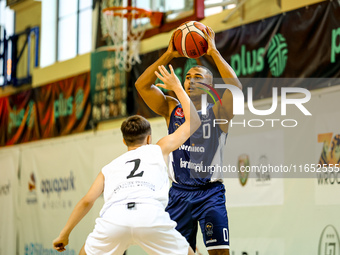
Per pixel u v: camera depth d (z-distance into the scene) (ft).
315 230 29.32
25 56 56.39
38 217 49.52
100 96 45.37
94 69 46.16
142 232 15.40
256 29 34.17
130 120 17.07
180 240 15.89
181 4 39.58
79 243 42.91
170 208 19.86
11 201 53.21
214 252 18.84
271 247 31.12
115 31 44.01
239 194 32.71
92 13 48.42
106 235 15.52
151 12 41.01
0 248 53.62
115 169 16.34
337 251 28.14
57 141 48.65
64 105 49.14
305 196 29.99
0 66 59.00
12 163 53.88
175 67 38.65
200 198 19.30
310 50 30.96
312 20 31.09
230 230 33.09
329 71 29.94
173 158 19.89
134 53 42.68
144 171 16.10
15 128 54.70
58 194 47.62
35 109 52.37
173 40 20.01
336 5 29.99
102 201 41.32
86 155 45.27
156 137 38.50
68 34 52.95
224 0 37.37
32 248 49.83
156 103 20.45
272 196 31.30
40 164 50.31
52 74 52.54
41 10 55.26
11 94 55.93
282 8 33.83
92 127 45.98
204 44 19.39
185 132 17.06
